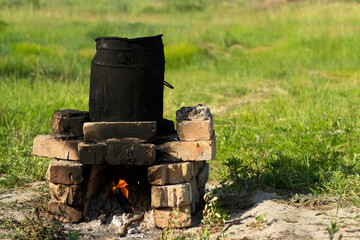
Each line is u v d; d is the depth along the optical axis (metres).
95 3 34.66
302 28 20.02
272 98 9.94
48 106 8.98
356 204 4.38
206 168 4.86
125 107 4.14
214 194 5.03
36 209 4.48
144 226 4.25
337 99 9.16
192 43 18.31
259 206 4.43
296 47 17.67
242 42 19.78
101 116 4.21
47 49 16.45
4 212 4.42
